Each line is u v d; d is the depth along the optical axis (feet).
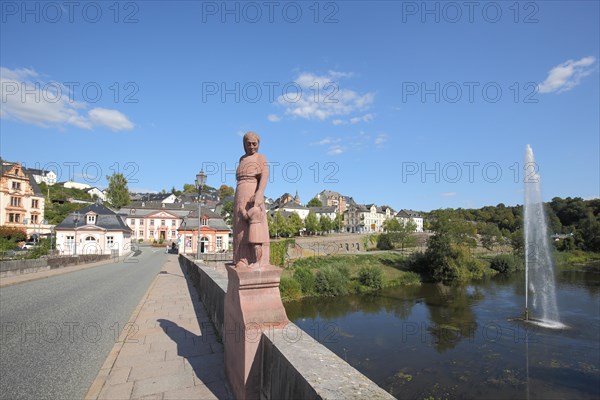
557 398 42.09
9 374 17.21
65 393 15.14
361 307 96.12
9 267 60.18
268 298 12.37
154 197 369.71
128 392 14.44
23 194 187.83
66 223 166.40
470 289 122.42
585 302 99.45
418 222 433.07
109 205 277.23
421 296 110.52
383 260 159.63
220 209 326.65
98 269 83.05
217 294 24.02
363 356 57.36
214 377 15.93
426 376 48.75
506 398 42.19
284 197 438.81
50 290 46.57
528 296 108.88
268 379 10.64
